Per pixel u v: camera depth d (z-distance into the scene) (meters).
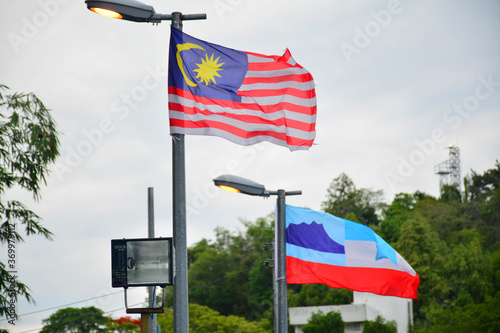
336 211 114.25
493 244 96.31
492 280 81.81
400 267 28.09
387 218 111.31
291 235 28.22
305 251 28.16
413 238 83.88
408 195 122.12
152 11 16.69
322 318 74.06
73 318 61.62
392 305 74.25
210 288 108.50
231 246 114.44
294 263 28.11
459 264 81.25
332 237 28.31
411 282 28.17
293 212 28.34
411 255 82.44
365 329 72.06
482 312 73.12
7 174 25.94
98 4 15.98
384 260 28.08
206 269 110.38
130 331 62.12
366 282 28.05
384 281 28.05
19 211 25.59
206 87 18.16
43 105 26.11
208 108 18.11
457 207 107.75
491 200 105.00
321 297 87.75
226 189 26.73
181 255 15.21
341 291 85.12
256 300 103.06
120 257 14.23
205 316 77.31
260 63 19.09
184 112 17.48
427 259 81.94
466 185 129.75
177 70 17.31
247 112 18.78
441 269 81.81
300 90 19.41
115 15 16.31
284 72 19.22
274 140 19.27
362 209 114.50
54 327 61.19
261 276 104.44
